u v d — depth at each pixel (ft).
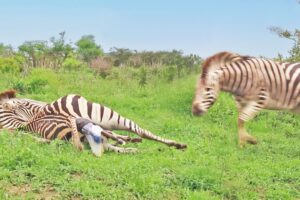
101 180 23.27
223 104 42.73
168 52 100.48
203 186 23.86
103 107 29.68
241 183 24.39
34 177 22.61
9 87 49.11
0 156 24.17
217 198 22.56
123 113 40.81
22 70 70.59
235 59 31.96
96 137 27.27
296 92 31.94
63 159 24.84
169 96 46.37
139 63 94.53
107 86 53.62
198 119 40.37
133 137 31.65
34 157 24.52
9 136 27.94
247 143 32.45
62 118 29.12
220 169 26.35
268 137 36.17
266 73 31.83
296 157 31.07
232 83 31.78
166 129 35.94
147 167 25.23
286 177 26.50
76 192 21.58
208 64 31.60
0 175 22.38
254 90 31.78
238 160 28.89
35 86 50.14
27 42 104.27
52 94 47.34
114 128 29.96
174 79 57.36
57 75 58.90
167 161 26.37
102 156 26.99
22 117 31.27
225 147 31.53
